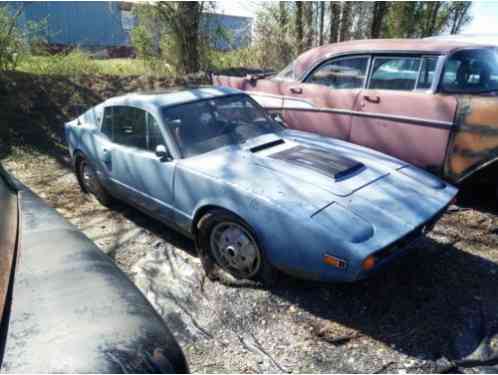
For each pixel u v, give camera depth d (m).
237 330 2.63
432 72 4.16
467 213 4.15
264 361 2.38
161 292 3.03
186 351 2.46
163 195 3.45
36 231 2.05
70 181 5.52
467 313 2.69
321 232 2.45
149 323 1.61
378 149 4.51
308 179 2.93
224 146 3.51
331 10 12.01
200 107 3.74
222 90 4.14
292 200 2.67
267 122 4.07
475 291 2.92
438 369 2.26
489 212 4.15
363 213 2.61
